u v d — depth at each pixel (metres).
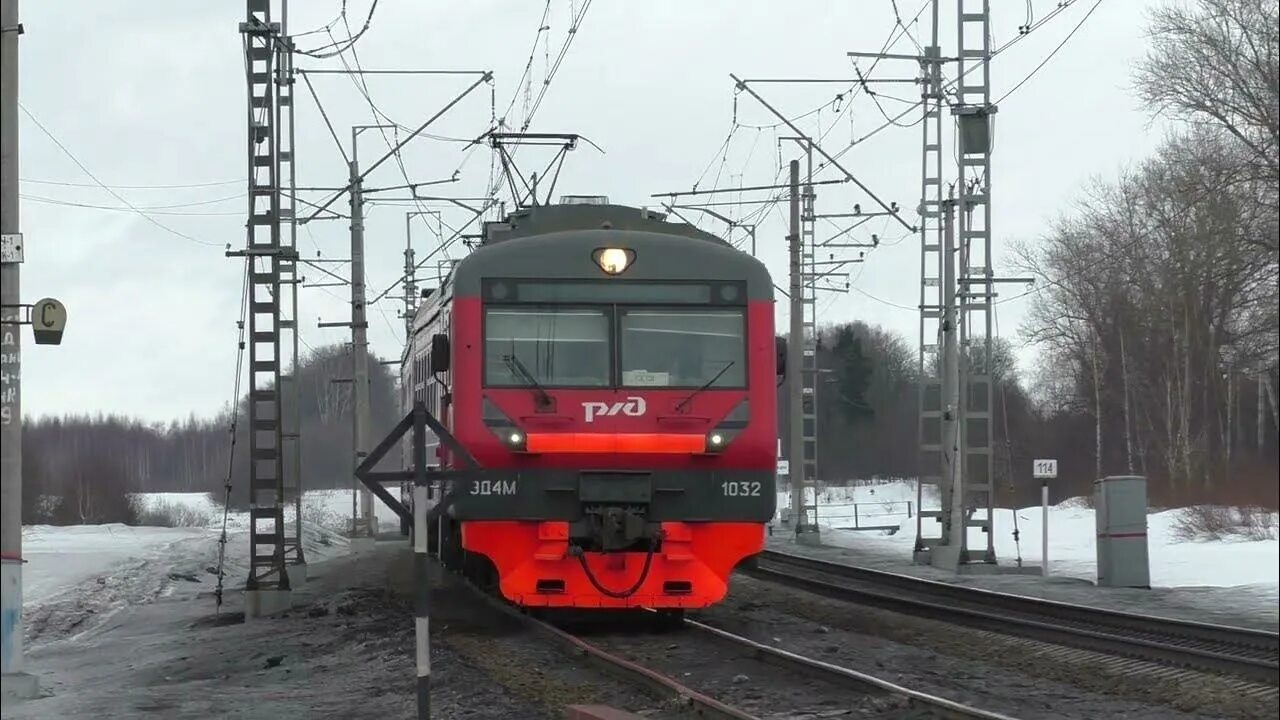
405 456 32.34
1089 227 68.12
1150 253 61.38
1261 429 21.69
